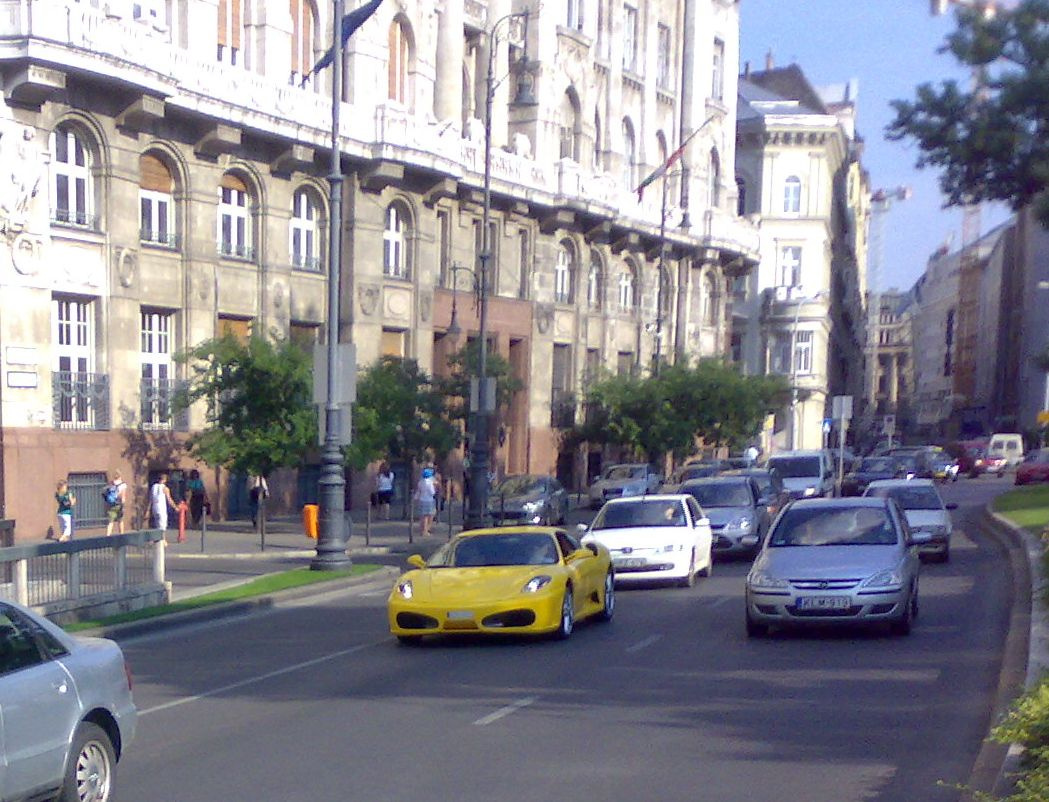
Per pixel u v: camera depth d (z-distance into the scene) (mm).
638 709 10695
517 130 49250
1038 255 92875
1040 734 6656
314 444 29219
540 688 11805
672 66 62438
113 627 16172
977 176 20641
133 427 31375
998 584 19781
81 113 29625
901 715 10180
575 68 51938
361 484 40625
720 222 62531
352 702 11336
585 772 8562
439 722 10336
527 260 48156
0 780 6637
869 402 148500
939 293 142875
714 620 16469
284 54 36594
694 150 63531
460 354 38344
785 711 10445
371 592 21531
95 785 7590
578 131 52656
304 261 37594
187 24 33344
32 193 28312
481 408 31594
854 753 8930
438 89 44625
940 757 8758
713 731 9758
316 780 8484
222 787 8359
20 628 7367
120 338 31000
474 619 14352
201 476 33875
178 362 29938
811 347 79312
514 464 48094
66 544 16625
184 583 21641
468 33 47406
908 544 15484
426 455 33656
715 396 49719
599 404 49969
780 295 79375
